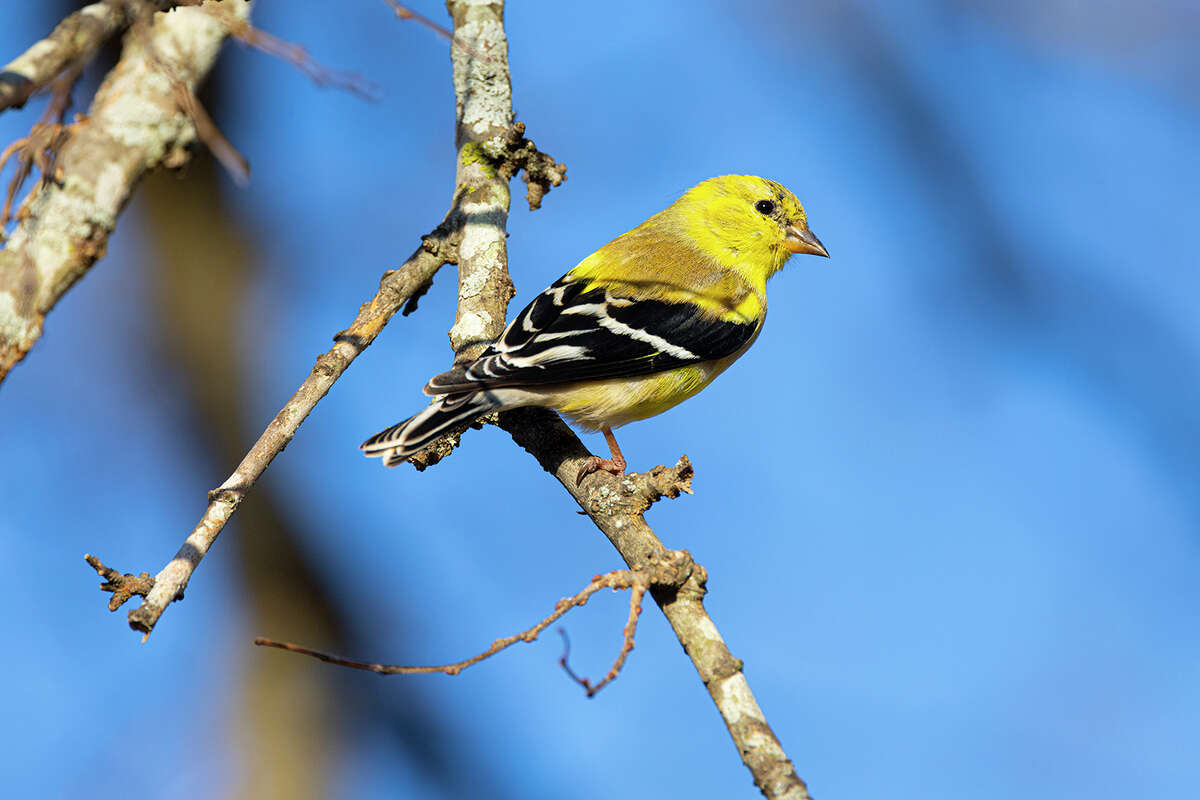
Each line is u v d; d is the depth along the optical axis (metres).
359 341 8.07
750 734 6.21
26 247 5.90
